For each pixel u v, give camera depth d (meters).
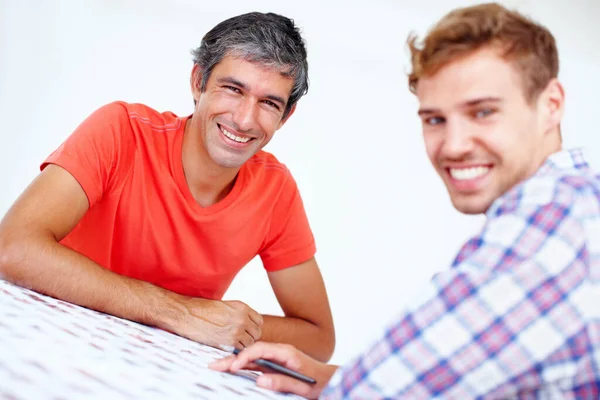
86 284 1.55
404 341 0.84
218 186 1.94
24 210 1.63
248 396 1.08
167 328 1.61
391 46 5.04
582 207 0.84
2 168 4.34
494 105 0.90
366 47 5.04
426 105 0.94
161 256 1.94
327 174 4.93
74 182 1.71
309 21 4.97
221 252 1.98
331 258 4.71
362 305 4.36
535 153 0.94
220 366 1.25
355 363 0.88
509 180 0.92
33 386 0.80
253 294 4.32
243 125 1.81
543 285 0.81
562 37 5.01
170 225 1.92
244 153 1.87
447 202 4.95
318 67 5.00
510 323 0.81
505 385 0.83
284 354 1.26
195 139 1.89
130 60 4.65
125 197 1.87
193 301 1.66
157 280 1.98
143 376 1.01
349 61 5.04
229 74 1.80
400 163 4.99
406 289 4.54
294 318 2.10
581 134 5.04
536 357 0.81
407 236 4.88
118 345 1.19
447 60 0.91
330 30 5.00
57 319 1.27
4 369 0.84
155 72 4.69
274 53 1.79
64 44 4.53
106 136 1.82
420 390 0.84
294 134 4.97
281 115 1.89
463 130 0.91
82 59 4.56
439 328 0.83
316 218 4.82
